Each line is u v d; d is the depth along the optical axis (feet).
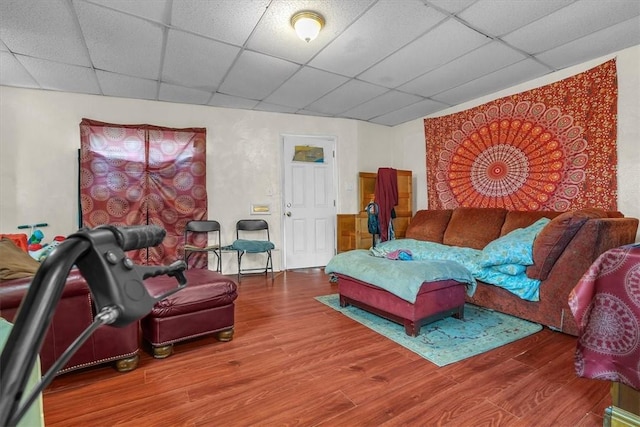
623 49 8.93
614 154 9.06
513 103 11.50
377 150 16.49
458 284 8.04
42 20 7.29
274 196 14.71
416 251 10.86
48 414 4.59
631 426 3.81
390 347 6.73
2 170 10.89
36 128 11.27
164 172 12.70
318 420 4.45
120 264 1.24
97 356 5.55
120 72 10.09
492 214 11.37
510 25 7.80
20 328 0.98
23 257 5.46
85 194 11.57
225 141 13.88
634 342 3.66
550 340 6.99
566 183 10.07
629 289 3.72
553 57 9.45
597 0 6.86
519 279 7.94
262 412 4.64
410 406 4.74
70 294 5.29
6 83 10.69
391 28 7.88
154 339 6.31
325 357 6.32
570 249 7.18
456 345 6.76
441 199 14.28
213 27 7.71
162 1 6.71
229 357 6.36
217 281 7.06
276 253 14.78
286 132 14.84
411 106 13.82
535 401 4.81
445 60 9.60
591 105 9.51
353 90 11.94
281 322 8.30
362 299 8.59
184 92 11.93
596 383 5.26
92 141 11.68
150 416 4.55
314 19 7.31
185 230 12.87
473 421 4.38
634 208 8.74
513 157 11.54
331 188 15.67
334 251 15.79
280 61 9.55
